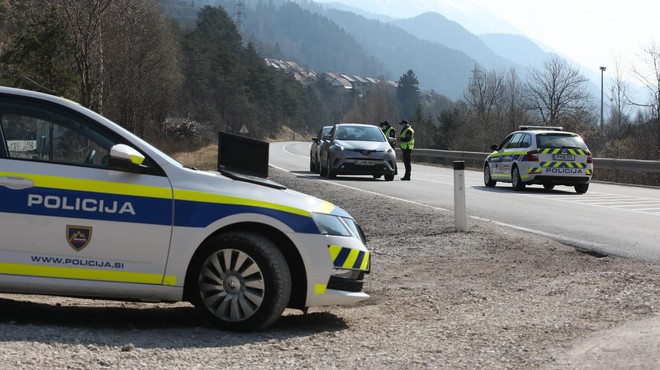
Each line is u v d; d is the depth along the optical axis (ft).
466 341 19.75
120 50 136.56
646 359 16.98
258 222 20.26
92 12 101.09
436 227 43.55
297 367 17.33
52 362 16.67
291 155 178.19
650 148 154.51
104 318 21.71
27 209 19.63
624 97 199.93
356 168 85.51
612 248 36.24
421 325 21.99
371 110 502.38
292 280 20.97
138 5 142.20
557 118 224.74
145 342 18.99
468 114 264.72
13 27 136.56
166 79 209.67
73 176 19.92
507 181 78.28
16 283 19.60
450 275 30.86
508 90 256.11
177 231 20.01
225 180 20.72
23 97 20.38
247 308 20.11
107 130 20.51
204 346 18.94
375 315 23.70
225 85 391.04
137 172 20.12
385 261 34.94
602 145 198.18
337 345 19.52
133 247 19.88
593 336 19.45
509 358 17.92
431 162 182.80
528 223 46.52
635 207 58.18
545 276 29.45
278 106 491.31
